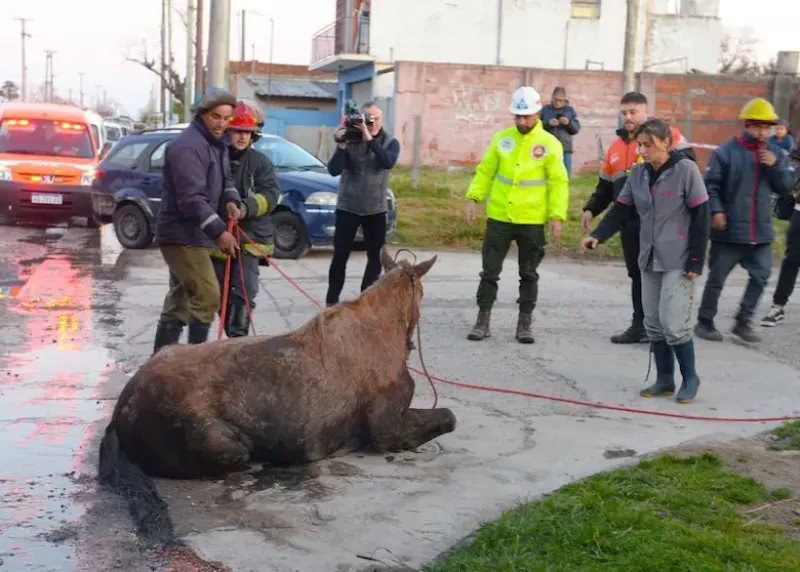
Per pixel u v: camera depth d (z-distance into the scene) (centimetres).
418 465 577
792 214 997
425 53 3969
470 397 739
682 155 716
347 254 997
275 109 4497
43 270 1333
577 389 766
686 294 714
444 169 3291
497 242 923
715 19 4262
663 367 747
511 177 905
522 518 479
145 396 529
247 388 532
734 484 536
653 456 587
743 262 948
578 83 3391
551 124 1859
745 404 728
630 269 918
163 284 1230
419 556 454
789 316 1086
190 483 538
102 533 480
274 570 439
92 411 684
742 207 922
